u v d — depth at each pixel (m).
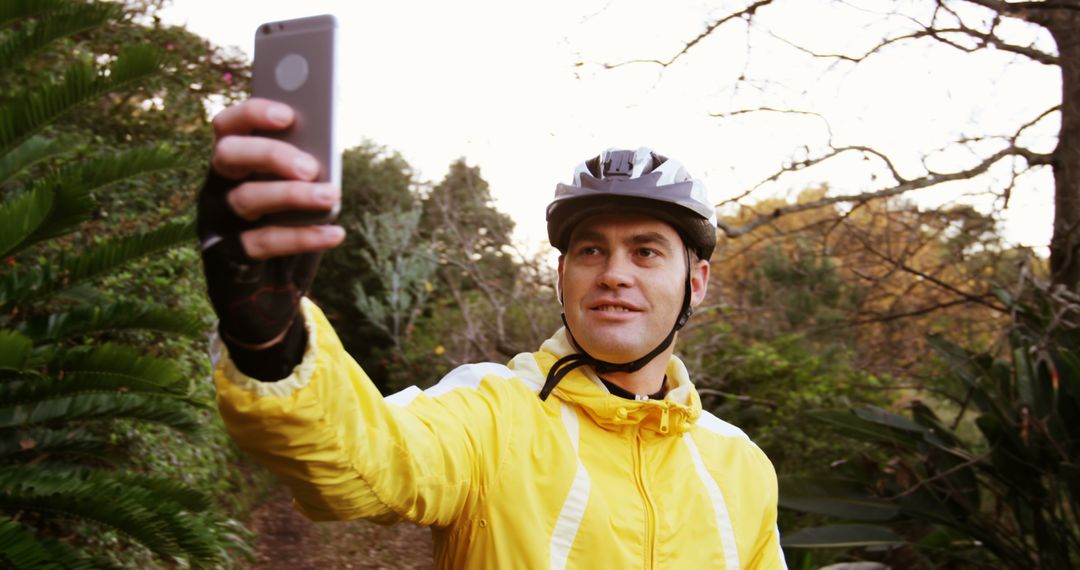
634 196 1.42
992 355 4.77
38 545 2.40
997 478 4.27
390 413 1.06
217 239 0.77
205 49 7.89
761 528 1.52
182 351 5.42
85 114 6.60
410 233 11.62
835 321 6.20
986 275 5.43
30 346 2.64
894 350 5.73
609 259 1.45
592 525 1.28
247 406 0.86
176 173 6.31
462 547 1.25
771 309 6.55
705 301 7.38
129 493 2.90
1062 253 5.03
